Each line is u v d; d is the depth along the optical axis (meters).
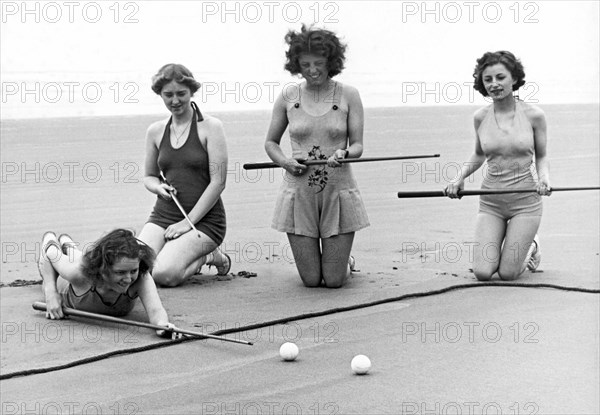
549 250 9.39
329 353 6.11
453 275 8.39
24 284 8.06
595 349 6.11
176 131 8.43
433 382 5.51
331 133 8.06
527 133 8.24
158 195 8.50
